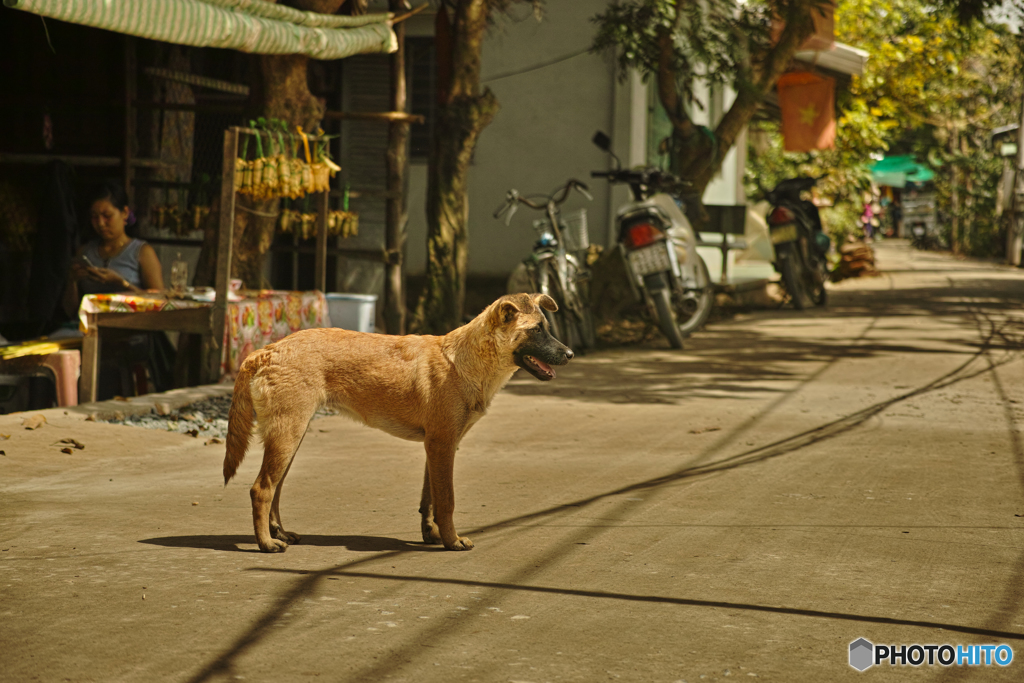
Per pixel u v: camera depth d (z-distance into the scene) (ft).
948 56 92.43
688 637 13.17
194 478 22.49
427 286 45.14
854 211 102.22
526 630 13.37
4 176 39.55
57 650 12.40
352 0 40.09
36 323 34.14
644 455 25.72
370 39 38.09
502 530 18.53
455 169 44.78
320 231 40.32
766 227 73.31
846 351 47.32
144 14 26.91
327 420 30.50
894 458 25.38
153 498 20.44
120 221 34.55
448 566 16.26
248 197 36.68
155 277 35.09
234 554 16.74
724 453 25.98
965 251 152.56
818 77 71.72
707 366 42.45
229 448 17.52
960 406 33.40
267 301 34.73
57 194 34.60
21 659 12.10
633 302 54.80
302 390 17.20
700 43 55.31
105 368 32.65
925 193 225.56
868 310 67.77
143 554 16.55
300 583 15.20
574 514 19.71
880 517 19.56
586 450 26.32
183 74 43.60
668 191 50.65
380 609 14.12
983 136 150.92
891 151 171.63
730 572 16.01
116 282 33.55
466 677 11.80
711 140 59.26
